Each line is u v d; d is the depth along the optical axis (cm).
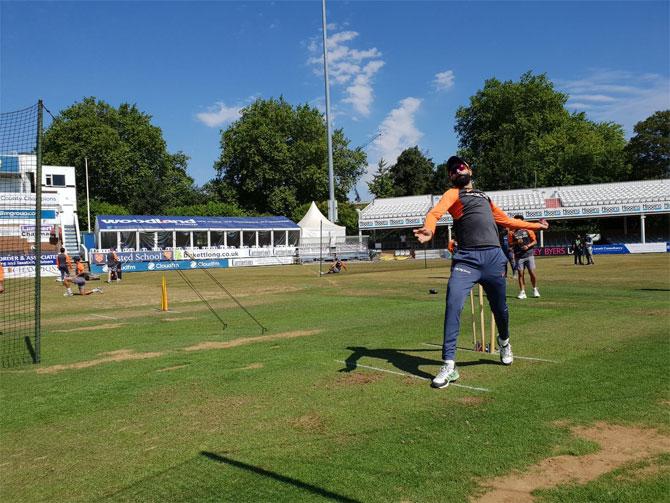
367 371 638
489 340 810
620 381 551
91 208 5928
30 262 3606
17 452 432
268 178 7438
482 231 559
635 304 1181
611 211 5181
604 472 353
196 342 907
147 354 816
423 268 3472
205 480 364
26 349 913
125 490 356
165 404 542
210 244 5141
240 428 460
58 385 641
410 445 405
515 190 6094
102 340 977
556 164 7144
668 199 4981
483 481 345
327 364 684
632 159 7000
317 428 450
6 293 2302
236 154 7500
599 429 425
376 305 1386
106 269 4044
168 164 7575
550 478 347
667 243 4759
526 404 489
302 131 7812
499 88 7781
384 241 6619
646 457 373
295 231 5703
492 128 7994
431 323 1020
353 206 7925
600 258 3972
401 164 9119
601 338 789
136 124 7169
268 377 630
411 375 611
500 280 577
